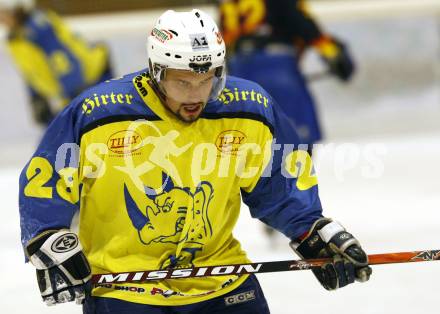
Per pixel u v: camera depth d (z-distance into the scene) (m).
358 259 7.48
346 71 16.38
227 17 15.65
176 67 6.87
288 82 15.52
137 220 7.43
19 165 22.45
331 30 24.08
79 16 27.33
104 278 7.29
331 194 18.53
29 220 7.26
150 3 27.78
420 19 24.33
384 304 11.91
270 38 15.52
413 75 24.52
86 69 19.80
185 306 7.63
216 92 7.25
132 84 7.32
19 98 23.47
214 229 7.66
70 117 7.25
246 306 7.78
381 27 24.20
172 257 7.61
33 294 12.95
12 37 19.59
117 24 24.61
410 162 21.00
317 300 12.16
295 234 7.86
